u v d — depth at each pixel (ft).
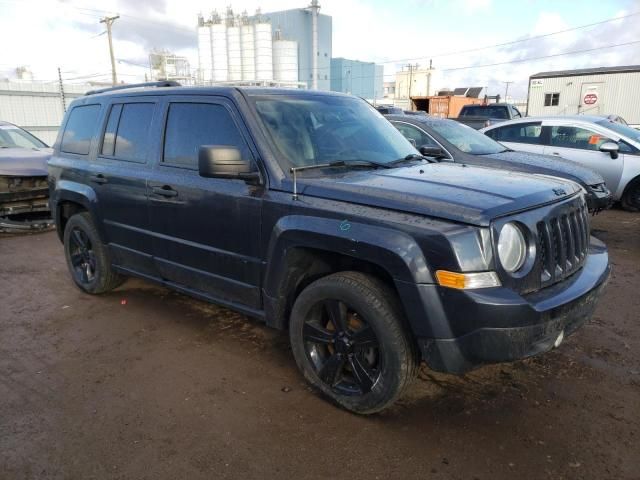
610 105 81.46
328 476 8.76
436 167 12.43
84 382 11.94
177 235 13.39
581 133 30.45
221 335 14.34
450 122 26.53
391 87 287.28
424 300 8.85
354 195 10.01
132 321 15.43
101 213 15.85
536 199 9.70
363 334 9.98
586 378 11.70
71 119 17.76
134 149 14.66
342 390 10.59
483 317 8.52
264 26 164.55
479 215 8.74
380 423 10.17
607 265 11.18
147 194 13.92
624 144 29.60
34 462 9.21
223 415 10.53
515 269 9.07
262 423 10.25
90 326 15.12
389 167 12.17
